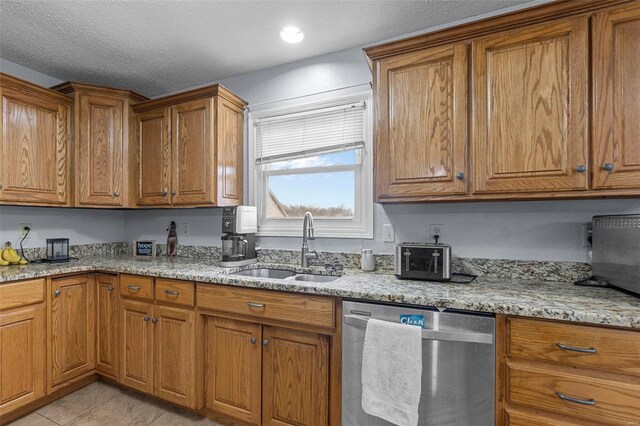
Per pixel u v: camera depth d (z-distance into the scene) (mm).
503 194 1543
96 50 2285
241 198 2621
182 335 1993
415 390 1335
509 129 1530
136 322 2172
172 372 2014
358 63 2273
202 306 1934
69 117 2512
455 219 1976
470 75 1611
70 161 2504
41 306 2062
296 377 1708
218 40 2176
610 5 1369
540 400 1214
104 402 2154
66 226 2783
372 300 1507
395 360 1375
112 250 3133
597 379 1140
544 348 1215
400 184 1752
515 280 1771
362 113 2270
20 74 2492
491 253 1885
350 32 2104
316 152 2400
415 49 1729
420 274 1749
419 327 1356
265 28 2045
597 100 1378
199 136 2406
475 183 1590
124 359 2211
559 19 1446
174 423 1945
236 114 2572
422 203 1955
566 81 1433
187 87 2906
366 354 1436
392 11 1896
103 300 2344
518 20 1508
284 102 2512
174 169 2504
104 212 3080
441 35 1652
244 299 1812
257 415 1796
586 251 1693
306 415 1681
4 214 2398
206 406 1961
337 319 1589
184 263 2438
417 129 1718
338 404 1584
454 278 1788
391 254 2129
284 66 2514
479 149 1583
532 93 1488
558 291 1495
